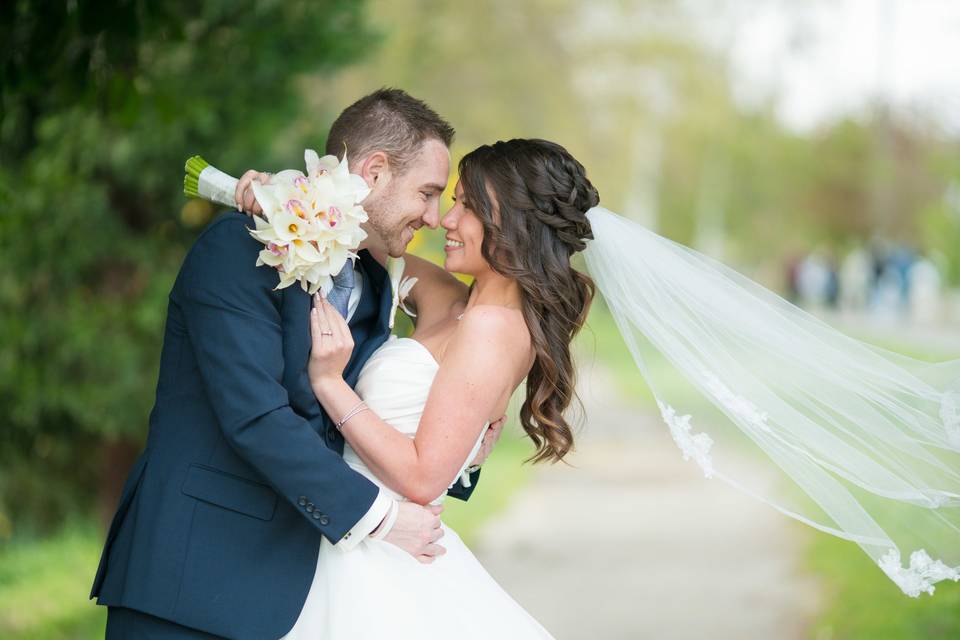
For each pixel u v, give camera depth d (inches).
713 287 151.3
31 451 373.7
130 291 357.7
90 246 338.3
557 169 140.6
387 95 138.3
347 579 130.3
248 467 128.2
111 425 350.0
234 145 321.1
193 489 127.1
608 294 151.9
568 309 143.3
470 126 924.0
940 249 1185.4
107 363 346.0
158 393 133.5
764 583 323.9
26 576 318.0
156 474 129.0
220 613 124.7
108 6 176.4
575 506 450.9
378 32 334.0
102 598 130.1
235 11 295.6
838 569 324.5
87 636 260.8
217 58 308.5
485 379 134.7
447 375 135.2
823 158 2049.7
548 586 325.4
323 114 357.4
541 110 979.3
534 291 138.8
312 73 325.4
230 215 130.6
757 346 149.7
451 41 892.6
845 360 149.4
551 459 146.3
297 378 129.0
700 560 354.9
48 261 334.6
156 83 245.0
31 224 325.1
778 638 271.7
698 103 1488.7
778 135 1813.5
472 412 134.0
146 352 354.6
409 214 136.8
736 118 1651.1
